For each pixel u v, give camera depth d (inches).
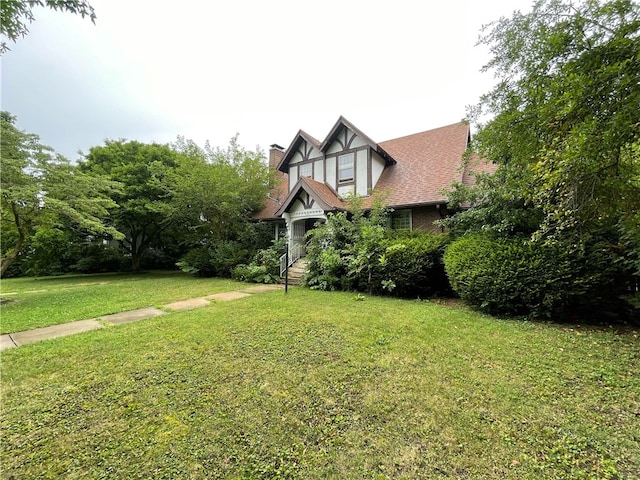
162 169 588.7
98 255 745.6
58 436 94.4
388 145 562.6
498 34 165.9
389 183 463.8
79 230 580.7
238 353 161.0
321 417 102.7
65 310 277.7
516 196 235.1
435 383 125.1
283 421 100.7
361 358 152.1
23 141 343.0
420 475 77.4
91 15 137.2
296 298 315.3
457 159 440.8
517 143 156.2
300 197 499.8
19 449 88.5
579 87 110.7
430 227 407.8
